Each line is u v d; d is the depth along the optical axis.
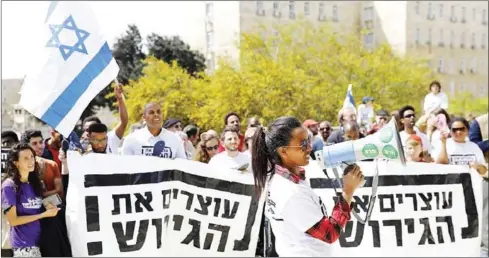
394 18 55.94
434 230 6.50
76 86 5.75
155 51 42.91
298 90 35.41
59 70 5.71
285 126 3.72
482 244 7.70
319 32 43.12
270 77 35.09
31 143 6.91
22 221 5.51
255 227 6.16
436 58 57.84
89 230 5.67
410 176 6.49
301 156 3.72
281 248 3.68
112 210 5.74
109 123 41.31
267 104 35.19
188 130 10.59
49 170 6.16
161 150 6.86
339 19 56.97
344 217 3.76
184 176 6.04
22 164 5.54
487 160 8.25
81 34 5.86
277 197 3.69
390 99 40.91
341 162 3.98
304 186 3.71
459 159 7.62
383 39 56.72
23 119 18.05
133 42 42.12
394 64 41.06
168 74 37.19
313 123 10.46
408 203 6.46
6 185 5.54
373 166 6.45
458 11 59.47
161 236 5.91
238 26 50.00
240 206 6.14
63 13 5.83
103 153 6.40
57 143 7.40
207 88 36.78
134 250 5.80
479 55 61.22
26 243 5.59
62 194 6.12
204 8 53.50
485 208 7.69
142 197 5.86
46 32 5.78
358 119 16.27
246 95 34.84
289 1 52.78
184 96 36.69
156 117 6.85
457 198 6.58
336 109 36.19
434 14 57.53
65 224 5.86
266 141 3.80
